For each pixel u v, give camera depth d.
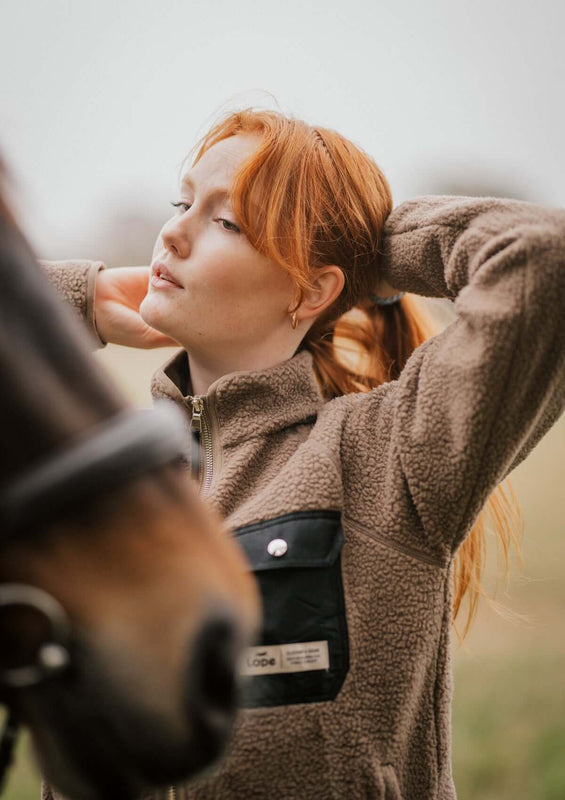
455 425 0.91
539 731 2.20
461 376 0.91
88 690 0.49
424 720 0.97
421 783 0.96
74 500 0.48
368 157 1.18
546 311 0.88
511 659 2.70
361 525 0.96
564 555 3.38
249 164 1.02
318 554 0.91
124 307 1.29
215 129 1.10
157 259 1.05
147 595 0.50
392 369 1.28
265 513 0.92
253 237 1.01
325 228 1.08
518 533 1.24
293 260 1.03
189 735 0.50
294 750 0.87
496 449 0.91
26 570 0.48
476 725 2.23
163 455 0.52
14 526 0.47
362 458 1.00
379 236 1.16
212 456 1.02
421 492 0.94
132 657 0.49
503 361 0.88
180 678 0.50
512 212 0.98
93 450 0.49
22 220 0.55
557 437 6.12
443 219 1.06
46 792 0.98
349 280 1.14
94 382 0.52
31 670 0.47
